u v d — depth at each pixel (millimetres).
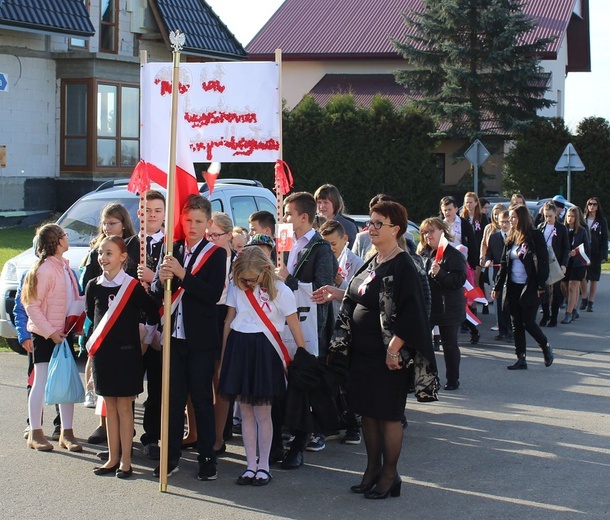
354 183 34656
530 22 36469
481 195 36500
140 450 7324
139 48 30453
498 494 6273
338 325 6242
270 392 6328
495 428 8117
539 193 34125
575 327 14531
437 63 37250
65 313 7094
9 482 6426
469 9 36531
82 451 7230
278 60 7168
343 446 7543
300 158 34875
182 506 5945
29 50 27234
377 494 6125
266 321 6367
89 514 5781
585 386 9961
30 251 11047
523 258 10633
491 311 16281
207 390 6477
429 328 5891
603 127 33406
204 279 6395
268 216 7789
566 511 5930
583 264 14859
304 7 49750
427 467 6930
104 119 28297
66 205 28312
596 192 33344
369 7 48844
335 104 34938
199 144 7273
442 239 9430
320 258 7125
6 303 10625
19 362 10703
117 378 6453
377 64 45719
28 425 7906
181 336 6430
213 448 6562
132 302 6500
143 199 6703
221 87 7199
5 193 26844
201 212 6480
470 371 10820
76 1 27062
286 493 6242
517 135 35156
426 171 34344
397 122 34250
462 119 36656
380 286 5949
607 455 7262
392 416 6012
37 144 27766
